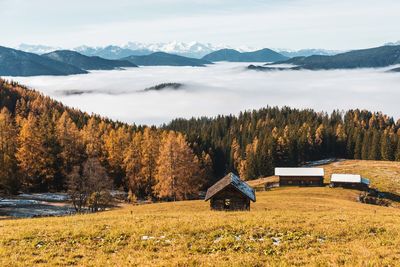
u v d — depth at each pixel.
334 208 58.44
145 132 137.00
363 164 158.25
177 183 99.75
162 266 19.66
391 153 180.50
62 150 106.62
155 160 110.25
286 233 26.25
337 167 154.75
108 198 82.25
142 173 110.06
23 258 21.11
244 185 49.38
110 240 24.95
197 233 26.23
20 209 75.62
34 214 72.12
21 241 24.75
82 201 83.94
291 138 179.25
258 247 22.89
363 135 195.75
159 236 25.73
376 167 145.62
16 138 104.38
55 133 110.38
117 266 19.70
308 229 26.98
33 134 98.19
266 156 164.88
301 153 181.38
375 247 22.67
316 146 191.38
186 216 34.22
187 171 103.25
